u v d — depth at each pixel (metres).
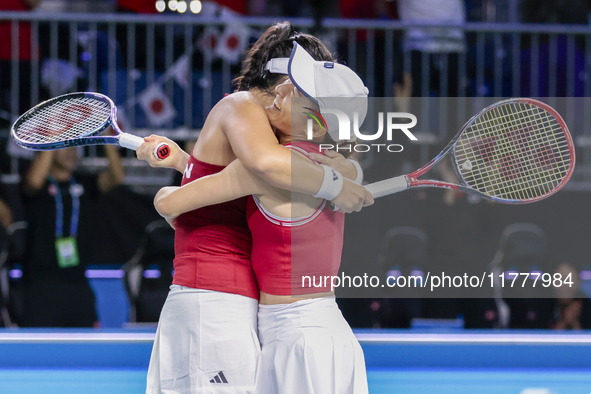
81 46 15.48
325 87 5.78
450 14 16.28
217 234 5.95
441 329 12.79
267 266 5.76
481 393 10.85
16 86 15.09
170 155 6.75
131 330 12.68
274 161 5.33
